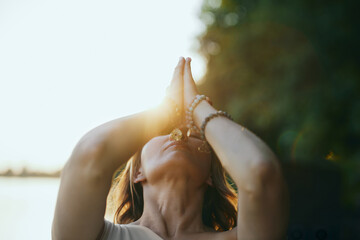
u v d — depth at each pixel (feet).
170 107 5.35
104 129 4.74
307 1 29.37
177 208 5.61
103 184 4.56
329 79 27.61
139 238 5.23
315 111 27.40
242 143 4.56
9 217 34.40
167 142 5.77
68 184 4.53
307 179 36.86
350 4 27.61
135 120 4.99
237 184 4.49
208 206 6.84
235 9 39.55
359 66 27.73
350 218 28.71
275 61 30.76
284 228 4.50
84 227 4.62
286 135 28.66
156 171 5.64
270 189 4.33
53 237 4.80
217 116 4.99
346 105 27.04
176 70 5.63
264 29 31.53
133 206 6.77
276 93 29.94
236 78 35.09
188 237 5.41
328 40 28.12
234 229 5.24
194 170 5.61
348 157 27.84
